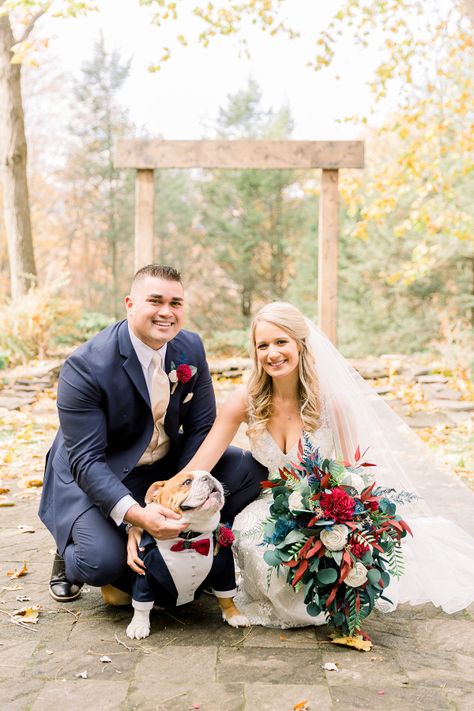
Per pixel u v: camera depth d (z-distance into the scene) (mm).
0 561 3684
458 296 14016
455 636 2861
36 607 3086
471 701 2346
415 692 2402
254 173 19109
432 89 10781
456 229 10812
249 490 3348
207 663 2617
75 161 23812
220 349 15914
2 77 12141
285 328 3105
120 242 23688
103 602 3209
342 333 14797
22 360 10977
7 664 2609
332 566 2764
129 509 2834
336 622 2756
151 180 9547
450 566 3266
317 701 2340
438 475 3852
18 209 12422
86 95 23156
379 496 2920
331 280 9797
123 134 23344
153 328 2986
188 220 21875
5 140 12312
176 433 3289
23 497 4820
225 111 20703
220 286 20953
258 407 3207
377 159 17188
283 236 19781
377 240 14266
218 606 3191
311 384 3207
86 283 25828
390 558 2924
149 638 2842
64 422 3002
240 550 3094
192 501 2713
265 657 2668
